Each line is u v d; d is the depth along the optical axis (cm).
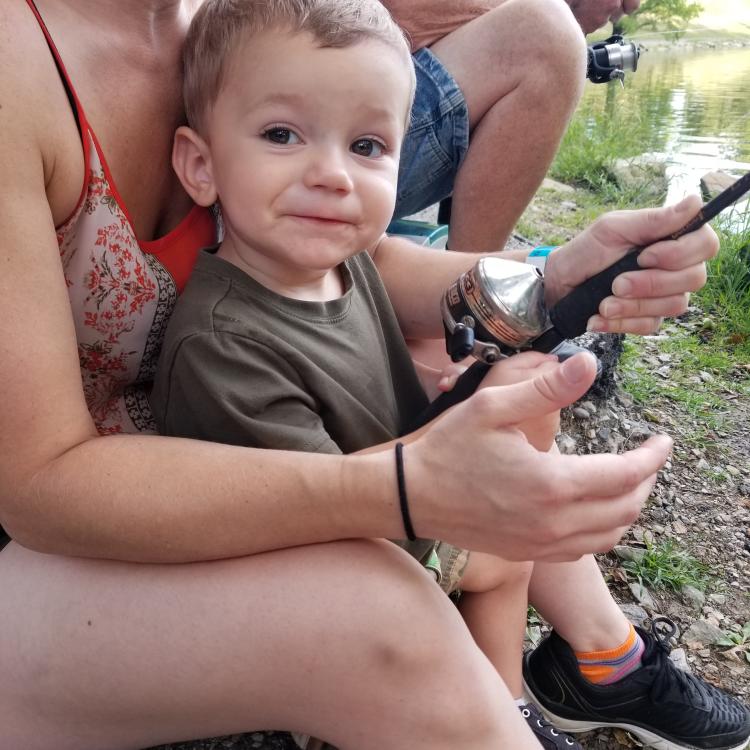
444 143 95
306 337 58
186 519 45
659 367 140
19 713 51
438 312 72
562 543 45
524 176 98
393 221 102
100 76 52
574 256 61
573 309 55
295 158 54
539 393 42
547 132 96
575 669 73
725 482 111
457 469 44
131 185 55
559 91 93
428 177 98
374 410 61
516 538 45
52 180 47
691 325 157
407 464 45
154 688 48
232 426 53
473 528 45
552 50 92
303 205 55
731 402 131
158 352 59
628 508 45
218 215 65
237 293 56
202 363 53
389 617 46
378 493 45
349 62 53
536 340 57
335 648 46
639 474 44
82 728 51
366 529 47
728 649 87
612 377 121
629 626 74
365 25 54
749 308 157
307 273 59
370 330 64
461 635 49
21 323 43
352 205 55
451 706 47
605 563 97
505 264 57
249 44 53
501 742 48
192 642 47
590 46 114
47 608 49
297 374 56
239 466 46
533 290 56
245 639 46
